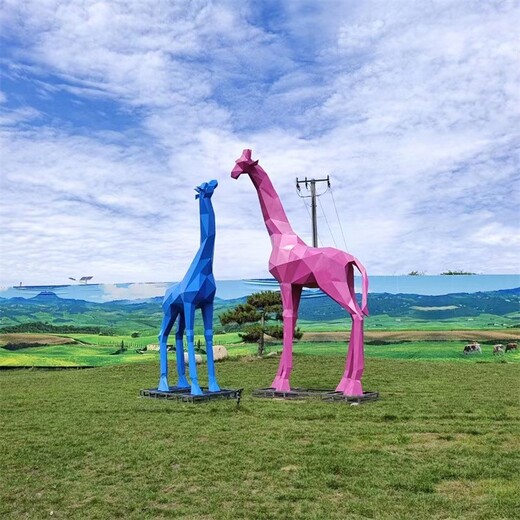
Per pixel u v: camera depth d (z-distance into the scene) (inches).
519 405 439.8
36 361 981.8
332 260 494.6
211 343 521.0
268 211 535.2
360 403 452.4
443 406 435.5
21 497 250.4
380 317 997.8
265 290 970.7
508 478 258.8
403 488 246.7
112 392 556.4
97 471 283.3
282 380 509.4
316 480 258.4
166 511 228.2
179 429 367.6
